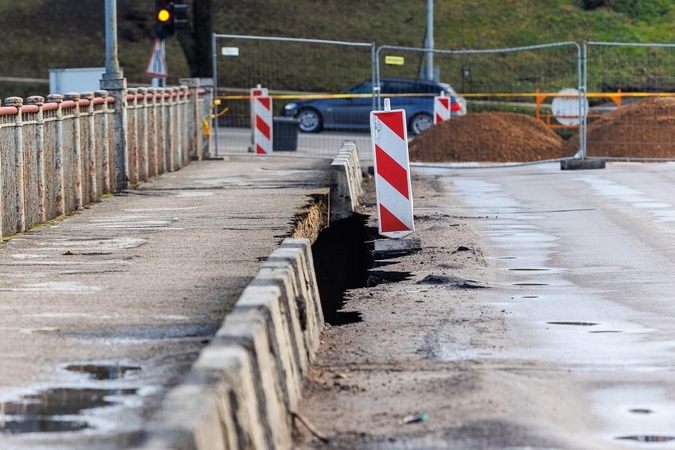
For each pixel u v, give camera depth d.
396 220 29.67
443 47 123.00
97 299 20.11
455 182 49.06
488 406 14.54
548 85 112.25
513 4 132.88
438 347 18.55
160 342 16.75
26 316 18.62
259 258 24.84
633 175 49.50
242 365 11.55
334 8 132.38
